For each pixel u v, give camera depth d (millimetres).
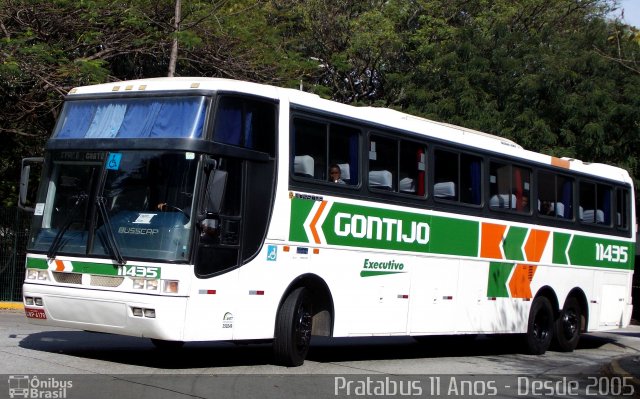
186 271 9953
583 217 18016
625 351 18922
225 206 10531
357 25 34844
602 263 18562
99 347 12656
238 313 10609
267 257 10992
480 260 14938
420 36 34594
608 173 19031
